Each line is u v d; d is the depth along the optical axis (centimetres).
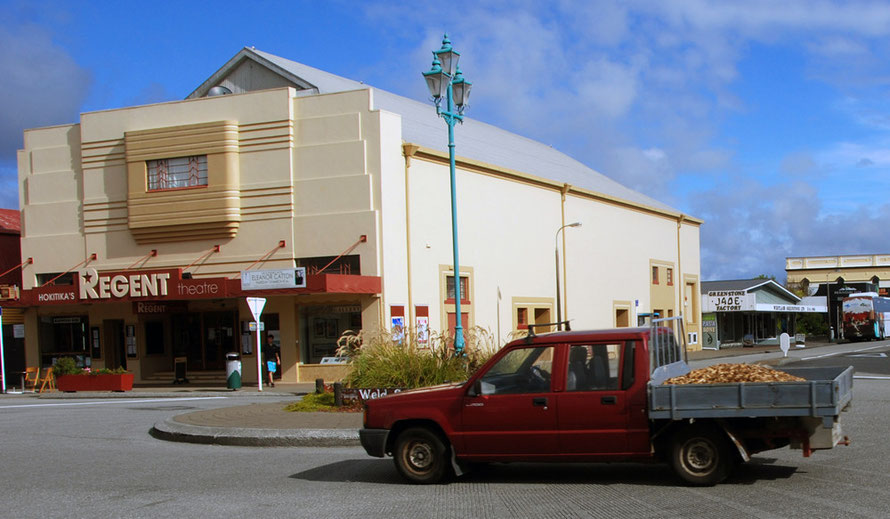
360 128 3044
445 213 3397
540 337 941
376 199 3014
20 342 3544
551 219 4194
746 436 866
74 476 1084
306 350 3122
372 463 1137
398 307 3066
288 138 3116
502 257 3778
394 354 1712
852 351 4753
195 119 3234
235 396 2598
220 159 3161
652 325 938
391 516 796
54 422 1788
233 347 3297
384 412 980
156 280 3056
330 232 3052
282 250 3108
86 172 3394
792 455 1064
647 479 941
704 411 851
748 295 5919
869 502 784
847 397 909
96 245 3372
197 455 1259
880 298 7288
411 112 4112
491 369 948
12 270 3516
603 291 4672
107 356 3394
